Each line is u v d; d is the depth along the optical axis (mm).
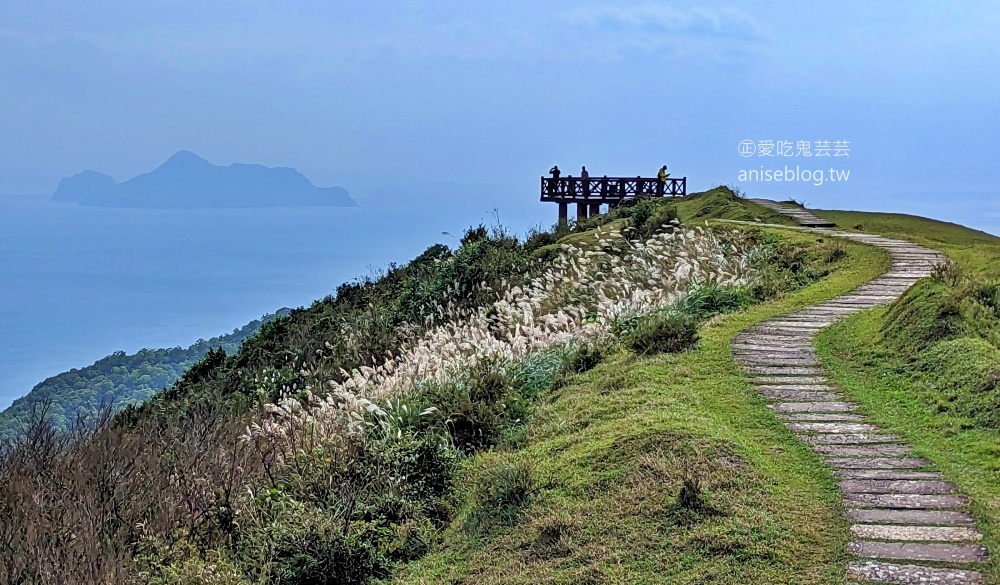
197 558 8375
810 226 26844
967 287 12141
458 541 8523
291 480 10281
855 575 6328
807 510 7398
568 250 24641
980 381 9586
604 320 14875
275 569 8344
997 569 6160
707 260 19234
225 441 12242
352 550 8375
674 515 7488
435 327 19891
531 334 14336
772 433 9227
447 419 11242
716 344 12602
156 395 23062
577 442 9672
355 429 11133
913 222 29031
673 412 9734
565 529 7762
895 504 7379
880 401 10094
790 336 12883
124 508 9539
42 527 8773
